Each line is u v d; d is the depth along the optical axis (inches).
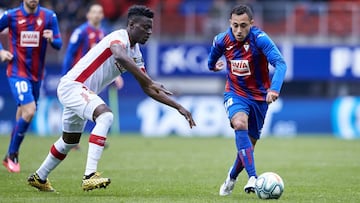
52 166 1262.3
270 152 2461.9
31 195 1230.3
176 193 1320.1
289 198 1232.2
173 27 3737.7
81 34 2186.3
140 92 3649.1
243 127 1211.2
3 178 1530.5
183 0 3993.6
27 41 1732.3
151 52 3614.7
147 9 1173.7
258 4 3855.8
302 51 3624.5
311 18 3762.3
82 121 1223.5
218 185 1472.7
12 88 1723.7
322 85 3978.8
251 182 1186.6
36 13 1737.2
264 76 1253.7
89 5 3789.4
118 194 1283.2
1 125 3425.2
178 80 3806.6
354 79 3622.0
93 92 1192.2
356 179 1621.6
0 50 1678.2
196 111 3486.7
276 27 3767.2
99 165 1919.3
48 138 3006.9
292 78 3629.4
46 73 3511.3
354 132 3476.9
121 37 1168.8
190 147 2650.1
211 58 1306.6
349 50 3614.7
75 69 1195.9
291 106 3533.5
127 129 3494.1
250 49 1231.5
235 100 1248.2
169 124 3476.9
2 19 1718.8
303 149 2603.3
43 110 3385.8
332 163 2053.4
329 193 1339.8
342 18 3759.8
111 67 1202.6
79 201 1128.8
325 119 3528.5
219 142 2952.8
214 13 3757.4
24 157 2100.1
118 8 3814.0
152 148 2571.4
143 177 1626.5
